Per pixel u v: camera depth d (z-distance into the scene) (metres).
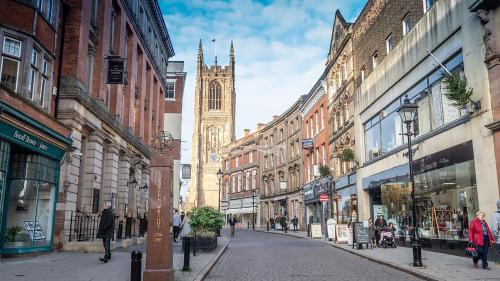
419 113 19.50
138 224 28.83
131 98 26.80
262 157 59.47
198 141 94.56
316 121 41.00
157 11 33.56
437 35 17.52
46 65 16.67
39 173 15.29
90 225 19.09
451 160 16.38
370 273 11.99
